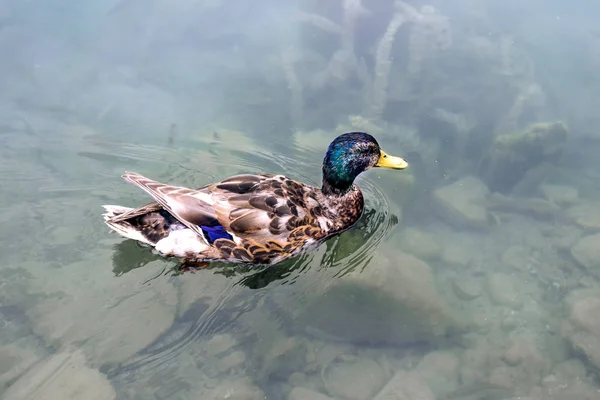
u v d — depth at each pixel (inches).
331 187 56.4
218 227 51.9
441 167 61.0
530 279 52.9
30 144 60.5
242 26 73.9
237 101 66.2
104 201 56.6
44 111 63.7
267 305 50.9
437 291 52.0
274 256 53.3
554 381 47.3
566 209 57.5
